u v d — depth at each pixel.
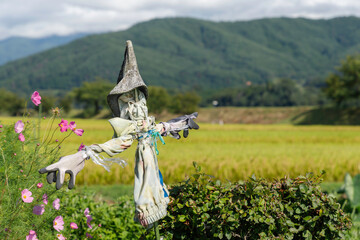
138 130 3.69
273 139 33.09
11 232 3.80
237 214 4.25
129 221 6.36
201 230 4.39
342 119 84.38
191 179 4.67
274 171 14.79
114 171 13.59
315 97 137.88
